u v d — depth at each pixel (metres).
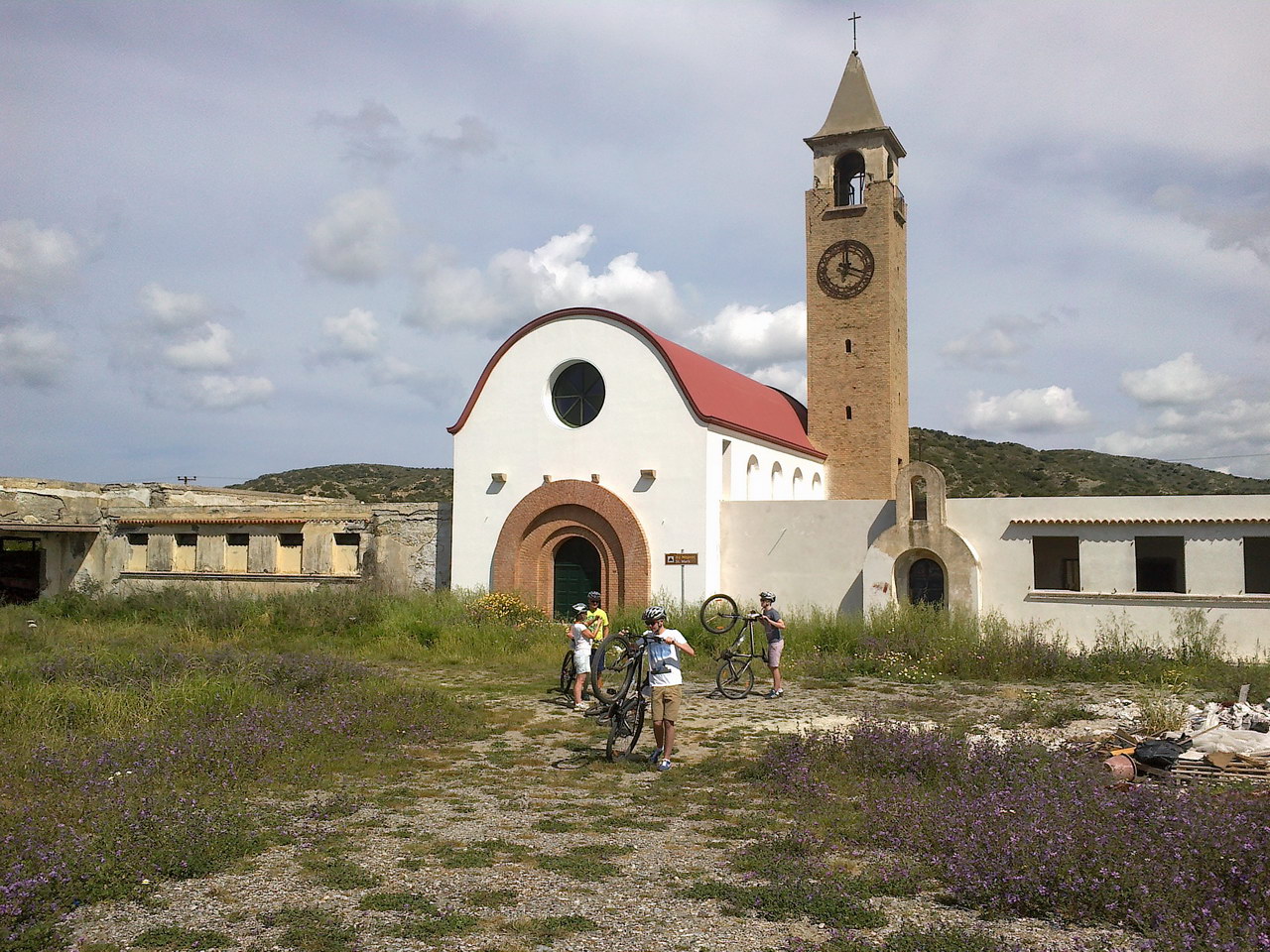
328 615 25.64
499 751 12.30
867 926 6.36
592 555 27.09
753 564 25.77
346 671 16.75
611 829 8.76
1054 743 11.76
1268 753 10.65
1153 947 5.74
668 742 11.50
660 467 25.98
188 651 20.25
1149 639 21.53
